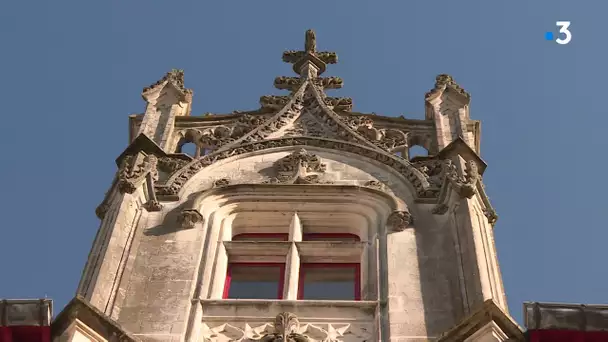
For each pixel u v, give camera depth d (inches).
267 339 806.5
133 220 947.3
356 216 998.4
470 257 866.8
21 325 752.3
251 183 1018.1
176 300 844.6
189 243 926.4
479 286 825.5
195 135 1162.0
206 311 840.3
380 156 1083.9
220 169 1071.6
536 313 748.0
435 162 1072.2
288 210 1001.5
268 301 845.2
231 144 1111.0
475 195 960.3
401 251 913.5
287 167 1068.5
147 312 831.1
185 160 1082.7
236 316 835.4
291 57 1362.0
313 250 944.9
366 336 820.0
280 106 1208.2
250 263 940.6
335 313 837.2
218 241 946.1
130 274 877.8
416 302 842.8
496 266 905.5
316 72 1322.6
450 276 874.8
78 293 834.2
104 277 851.4
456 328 748.6
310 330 821.2
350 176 1056.2
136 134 1172.5
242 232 997.2
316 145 1112.8
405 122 1182.3
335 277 930.1
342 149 1102.4
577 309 748.6
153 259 901.2
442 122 1173.1
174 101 1201.4
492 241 956.6
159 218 966.4
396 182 1040.2
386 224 952.9
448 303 842.2
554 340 754.8
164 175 1056.8
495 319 740.0
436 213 967.6
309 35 1374.3
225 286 915.4
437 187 1009.5
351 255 941.2
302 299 900.6
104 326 760.3
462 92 1218.0
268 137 1138.0
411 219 953.5
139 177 975.6
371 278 887.7
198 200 989.8
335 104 1205.7
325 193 1010.7
